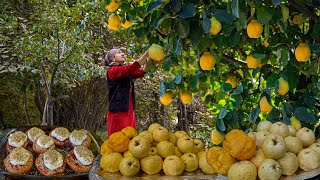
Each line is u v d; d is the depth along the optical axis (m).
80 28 4.14
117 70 3.68
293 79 1.84
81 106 5.76
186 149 1.79
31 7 4.95
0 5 4.79
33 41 3.89
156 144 1.83
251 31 1.68
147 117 6.91
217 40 1.82
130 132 1.84
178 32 1.59
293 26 1.99
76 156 2.44
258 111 1.95
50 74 4.44
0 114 5.74
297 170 1.50
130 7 1.95
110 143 1.76
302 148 1.54
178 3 1.52
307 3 1.78
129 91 3.88
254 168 1.41
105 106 6.03
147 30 2.16
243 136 1.48
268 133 1.55
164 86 2.11
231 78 2.36
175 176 1.67
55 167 2.36
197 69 2.22
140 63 3.58
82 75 4.43
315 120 1.80
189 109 6.49
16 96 5.66
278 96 2.06
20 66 4.06
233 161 1.47
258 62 1.96
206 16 1.57
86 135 2.71
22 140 2.62
